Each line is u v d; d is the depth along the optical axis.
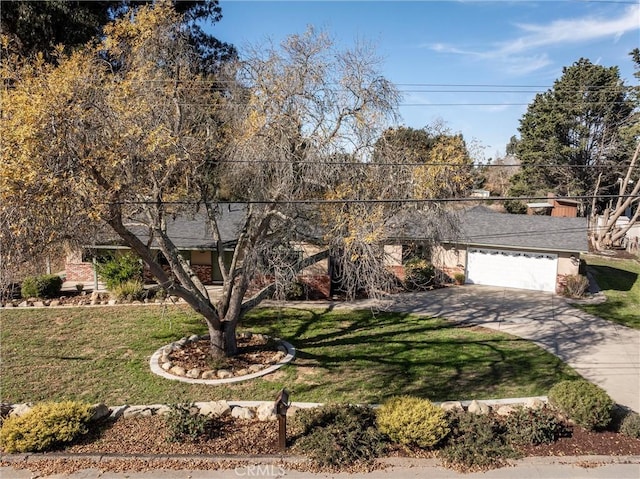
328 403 10.28
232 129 12.30
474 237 23.83
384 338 15.69
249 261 11.72
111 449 8.34
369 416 9.36
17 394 11.13
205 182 13.17
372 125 11.17
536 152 41.16
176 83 12.75
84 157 8.55
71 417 8.77
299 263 12.29
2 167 7.47
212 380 11.91
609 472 7.91
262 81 11.01
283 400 8.40
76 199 8.22
